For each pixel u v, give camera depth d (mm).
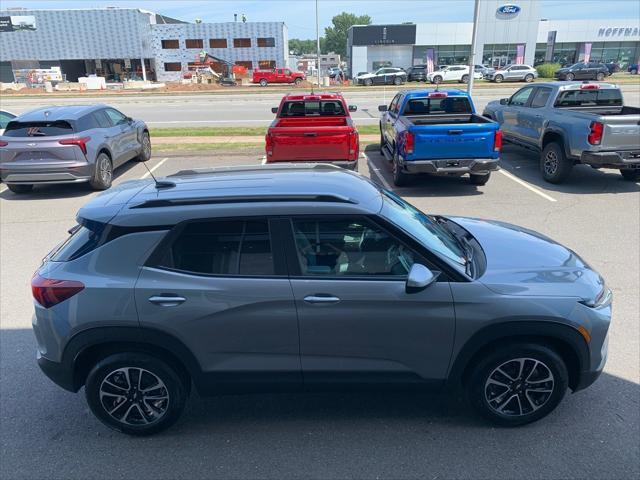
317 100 11820
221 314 3234
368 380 3412
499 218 8234
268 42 61594
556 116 10281
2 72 58625
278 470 3221
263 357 3350
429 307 3244
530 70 43469
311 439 3488
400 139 9922
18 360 4547
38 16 56125
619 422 3568
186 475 3201
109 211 3369
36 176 9805
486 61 57469
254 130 17219
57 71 48719
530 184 10500
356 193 3572
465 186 10484
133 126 12430
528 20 55344
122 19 56719
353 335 3293
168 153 13758
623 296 5457
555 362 3346
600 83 10750
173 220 3279
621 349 4461
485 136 9344
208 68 53062
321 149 9500
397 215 3512
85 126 10273
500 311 3229
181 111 25125
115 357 3359
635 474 3115
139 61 62344
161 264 3266
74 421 3760
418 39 57281
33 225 8453
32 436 3604
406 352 3342
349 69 62656
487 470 3170
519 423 3521
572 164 10125
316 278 3266
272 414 3770
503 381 3447
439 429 3555
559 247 4023
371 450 3367
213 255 3293
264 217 3293
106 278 3250
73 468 3287
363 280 3260
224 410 3830
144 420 3514
